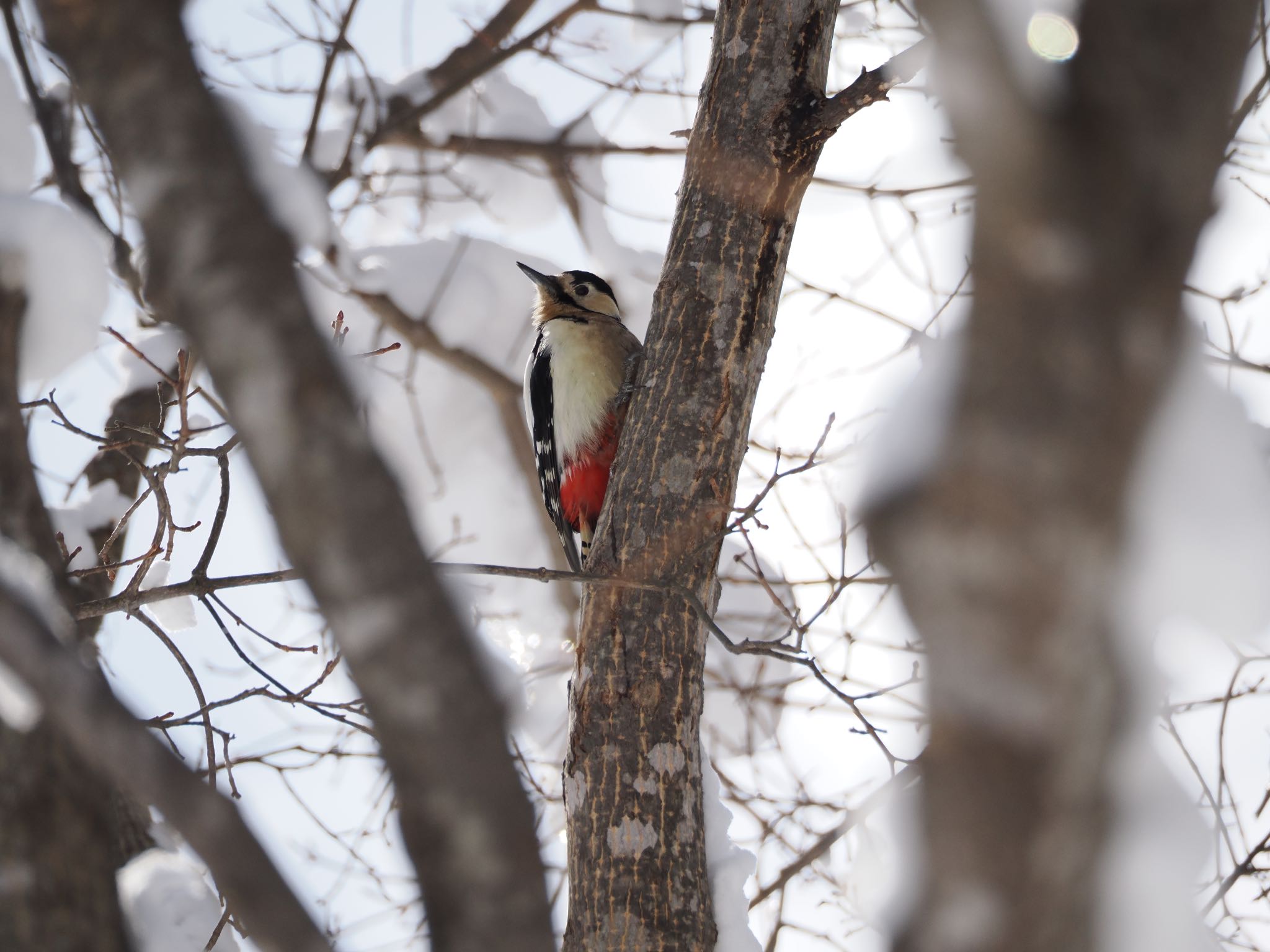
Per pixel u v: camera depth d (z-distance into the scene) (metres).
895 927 2.53
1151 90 2.18
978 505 2.29
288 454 2.54
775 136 8.66
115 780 2.77
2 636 2.56
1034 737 2.32
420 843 2.60
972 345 2.32
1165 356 2.28
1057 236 2.22
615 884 7.59
